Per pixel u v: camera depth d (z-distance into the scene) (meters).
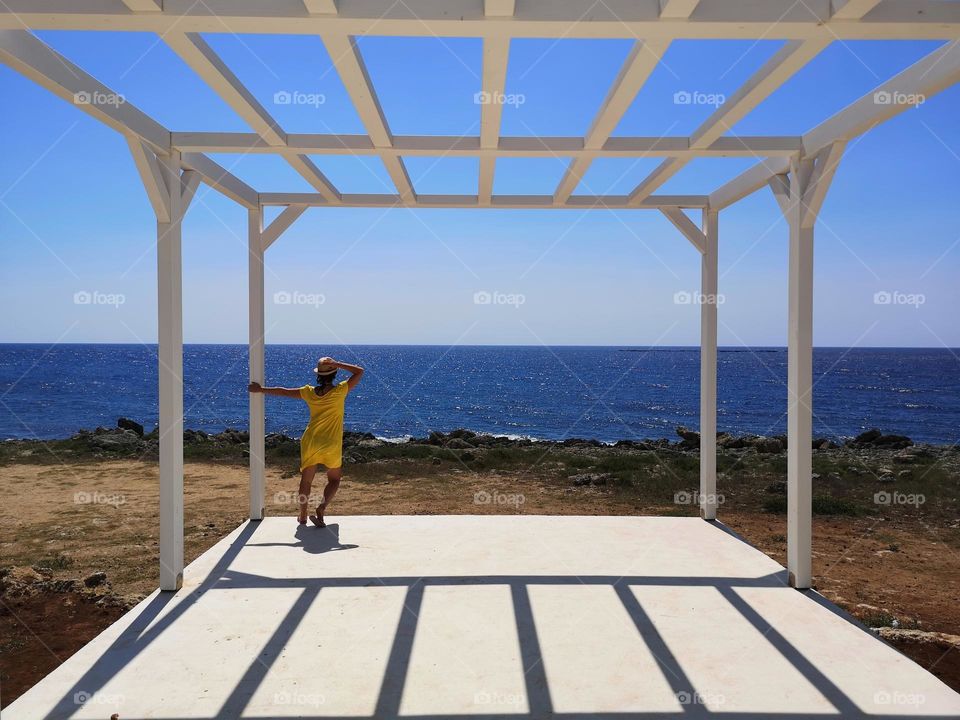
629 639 3.61
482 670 3.23
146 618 3.91
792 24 2.72
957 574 5.40
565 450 14.84
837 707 2.88
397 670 3.23
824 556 5.90
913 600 4.76
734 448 16.55
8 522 7.17
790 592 4.38
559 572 4.77
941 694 3.01
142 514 7.60
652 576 4.69
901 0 2.71
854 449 16.53
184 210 4.59
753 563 5.01
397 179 5.38
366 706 2.88
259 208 6.05
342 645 3.53
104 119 3.52
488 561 5.04
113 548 6.07
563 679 3.14
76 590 4.77
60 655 3.67
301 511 6.11
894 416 37.16
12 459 12.14
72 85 3.20
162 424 4.39
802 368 4.46
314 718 2.77
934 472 10.73
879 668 3.27
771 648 3.50
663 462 11.70
